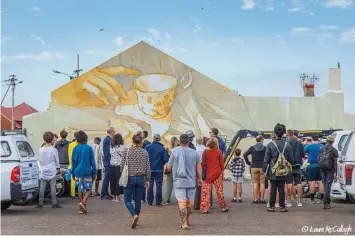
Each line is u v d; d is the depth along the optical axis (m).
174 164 9.98
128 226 10.13
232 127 25.28
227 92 25.36
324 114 26.91
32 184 12.20
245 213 11.99
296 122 26.52
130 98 24.30
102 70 24.17
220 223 10.48
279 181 12.12
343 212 12.07
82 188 11.89
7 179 11.38
